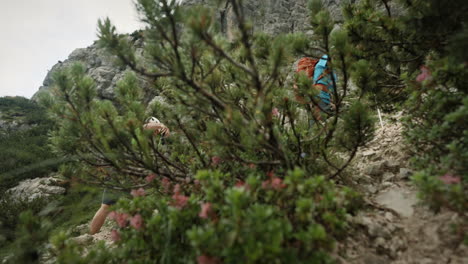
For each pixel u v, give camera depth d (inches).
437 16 75.5
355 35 95.3
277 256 45.7
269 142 70.4
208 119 93.0
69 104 74.4
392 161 92.6
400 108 109.0
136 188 92.6
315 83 108.2
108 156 80.4
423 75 73.6
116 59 63.4
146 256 63.8
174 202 63.1
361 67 76.0
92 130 76.9
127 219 67.4
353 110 70.2
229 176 77.0
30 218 64.6
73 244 62.1
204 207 54.5
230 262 47.2
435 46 86.0
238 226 45.4
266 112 64.9
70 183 86.6
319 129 90.2
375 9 99.9
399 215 69.2
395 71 111.4
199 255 49.8
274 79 63.2
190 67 72.7
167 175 85.2
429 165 71.9
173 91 86.4
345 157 109.2
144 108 86.5
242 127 64.9
